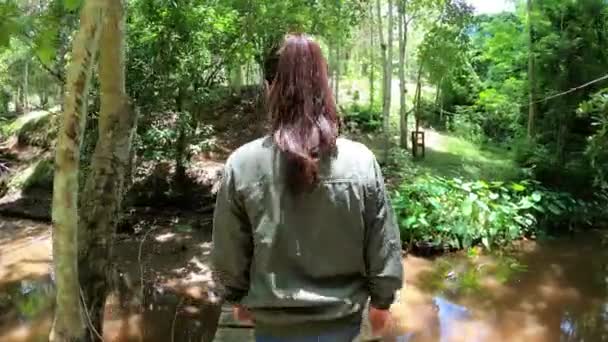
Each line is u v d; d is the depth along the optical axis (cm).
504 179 1005
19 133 1083
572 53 1028
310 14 972
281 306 129
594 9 1021
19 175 961
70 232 265
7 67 1510
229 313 365
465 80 1492
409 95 1603
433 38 1169
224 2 834
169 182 873
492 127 1388
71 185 257
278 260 130
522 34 1212
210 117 1145
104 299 415
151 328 511
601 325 557
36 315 536
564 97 1028
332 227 129
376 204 133
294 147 128
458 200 822
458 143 1316
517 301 613
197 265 659
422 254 757
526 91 1163
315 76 133
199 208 856
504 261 746
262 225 130
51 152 989
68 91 241
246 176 132
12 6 250
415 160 1152
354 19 1123
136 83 775
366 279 139
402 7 1165
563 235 877
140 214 828
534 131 1111
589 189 1002
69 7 239
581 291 644
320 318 129
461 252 774
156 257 681
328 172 129
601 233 889
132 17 775
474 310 585
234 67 945
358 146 135
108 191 414
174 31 772
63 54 579
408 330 532
